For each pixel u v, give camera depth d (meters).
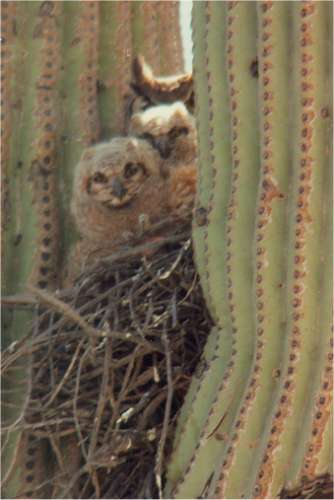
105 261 10.55
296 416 8.46
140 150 12.19
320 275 8.55
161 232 11.58
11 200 11.36
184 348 9.76
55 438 9.91
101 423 9.74
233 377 8.82
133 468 9.77
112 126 12.23
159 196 12.18
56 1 11.84
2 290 11.03
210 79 9.41
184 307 9.83
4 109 11.53
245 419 8.61
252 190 9.02
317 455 8.34
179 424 9.07
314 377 8.46
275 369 8.64
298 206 8.62
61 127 11.75
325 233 8.58
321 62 8.74
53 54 11.75
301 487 8.37
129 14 12.37
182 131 12.40
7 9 11.75
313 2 8.80
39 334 10.15
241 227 8.98
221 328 9.06
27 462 10.13
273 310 8.69
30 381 9.85
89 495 10.00
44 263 11.19
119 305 9.97
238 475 8.54
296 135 8.73
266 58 8.92
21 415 9.63
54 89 11.72
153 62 12.62
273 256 8.73
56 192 11.53
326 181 8.62
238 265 8.95
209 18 9.50
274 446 8.45
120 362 9.61
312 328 8.52
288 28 8.93
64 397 9.93
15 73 11.66
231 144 9.23
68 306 9.75
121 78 12.27
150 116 12.53
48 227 11.32
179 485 8.76
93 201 11.80
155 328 9.79
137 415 9.75
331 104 8.69
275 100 8.86
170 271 9.94
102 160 11.84
